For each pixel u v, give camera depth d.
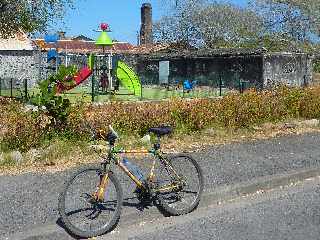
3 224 5.55
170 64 43.28
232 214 6.38
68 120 9.86
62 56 33.25
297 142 10.82
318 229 5.70
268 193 7.45
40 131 9.49
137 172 6.10
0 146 9.07
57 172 7.93
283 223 5.94
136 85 26.23
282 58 35.94
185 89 31.03
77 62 34.81
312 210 6.46
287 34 46.72
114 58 27.70
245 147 10.18
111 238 5.57
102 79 27.83
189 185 6.50
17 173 7.91
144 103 12.15
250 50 35.50
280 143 10.67
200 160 8.91
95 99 21.72
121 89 30.98
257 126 12.49
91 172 5.66
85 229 5.57
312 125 13.11
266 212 6.42
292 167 8.48
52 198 6.51
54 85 10.20
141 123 10.64
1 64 36.78
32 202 6.34
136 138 10.03
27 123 9.45
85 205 5.61
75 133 9.74
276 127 12.48
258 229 5.74
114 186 5.80
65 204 5.47
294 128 12.61
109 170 5.77
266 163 8.73
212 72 39.16
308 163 8.80
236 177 7.74
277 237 5.46
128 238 5.56
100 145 6.64
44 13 21.11
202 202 6.76
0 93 25.64
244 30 50.97
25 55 37.06
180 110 11.45
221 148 10.03
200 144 10.41
